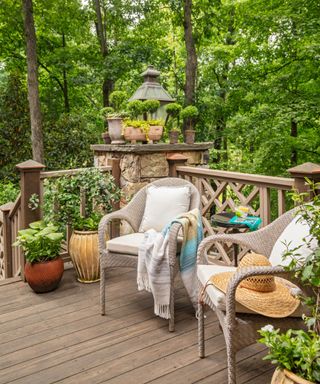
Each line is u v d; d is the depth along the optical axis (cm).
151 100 414
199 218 280
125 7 1068
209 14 1022
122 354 229
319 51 702
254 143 881
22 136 998
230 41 1073
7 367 216
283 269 168
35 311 288
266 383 198
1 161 989
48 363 220
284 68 853
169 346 237
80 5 1134
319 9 739
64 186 348
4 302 304
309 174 266
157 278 257
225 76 1038
